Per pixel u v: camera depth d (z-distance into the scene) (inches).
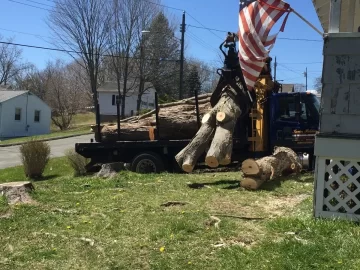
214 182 380.5
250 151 454.0
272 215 252.8
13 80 3014.3
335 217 231.9
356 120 231.9
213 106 435.2
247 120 447.8
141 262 184.5
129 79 1870.1
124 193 330.3
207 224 234.2
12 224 245.8
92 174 503.8
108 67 1918.1
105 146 493.4
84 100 2409.0
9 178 588.1
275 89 472.7
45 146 596.7
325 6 360.8
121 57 1745.8
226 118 379.6
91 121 2236.7
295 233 212.4
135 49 1777.8
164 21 1833.2
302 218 234.5
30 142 598.2
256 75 352.2
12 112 1635.1
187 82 2110.0
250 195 314.5
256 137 435.2
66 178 468.1
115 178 407.8
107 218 253.9
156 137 487.5
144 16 1769.2
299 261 173.9
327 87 236.7
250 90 406.6
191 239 210.2
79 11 1691.7
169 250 195.9
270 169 356.5
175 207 280.4
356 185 231.1
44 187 372.2
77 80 2503.7
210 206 279.9
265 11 334.0
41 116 1781.5
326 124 236.4
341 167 234.1
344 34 232.8
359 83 231.5
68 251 200.4
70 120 2059.5
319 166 237.1
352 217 229.0
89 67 1755.7
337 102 234.8
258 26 338.0
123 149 494.6
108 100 2199.8
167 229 224.5
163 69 1849.2
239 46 354.9
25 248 205.5
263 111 440.8
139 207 280.5
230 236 212.5
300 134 442.6
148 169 479.5
